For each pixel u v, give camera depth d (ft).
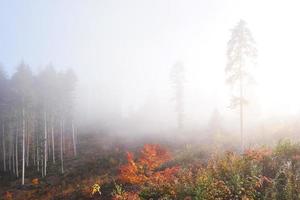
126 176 57.62
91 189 63.52
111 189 58.70
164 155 65.21
